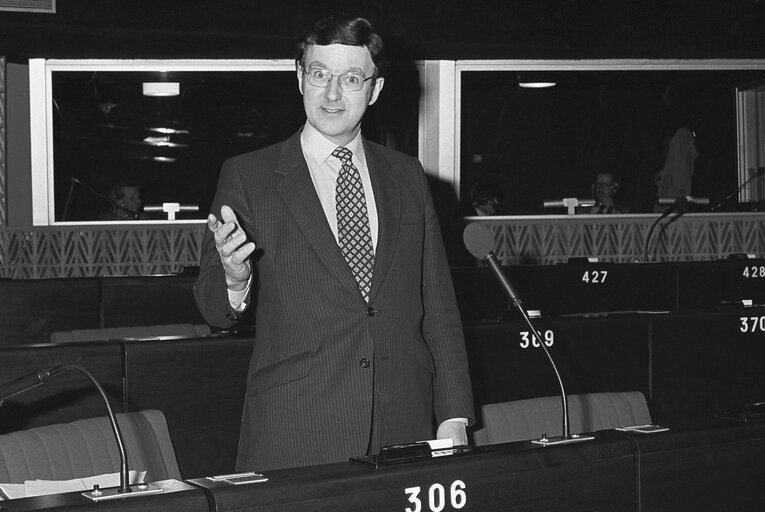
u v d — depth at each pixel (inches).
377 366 83.4
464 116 399.9
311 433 81.7
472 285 228.1
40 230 287.9
